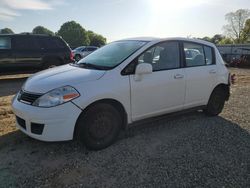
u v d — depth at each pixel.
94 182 3.04
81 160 3.52
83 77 3.69
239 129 4.82
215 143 4.16
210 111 5.45
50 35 10.94
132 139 4.23
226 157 3.69
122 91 3.86
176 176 3.18
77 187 2.94
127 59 4.04
